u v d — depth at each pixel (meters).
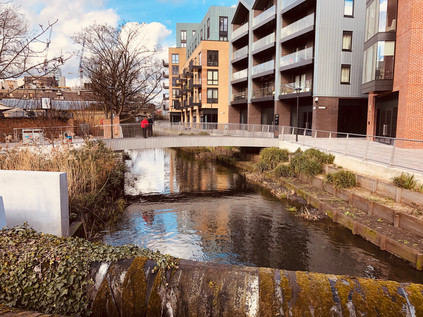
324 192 13.91
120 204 13.27
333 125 25.19
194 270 3.43
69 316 3.24
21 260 3.56
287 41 28.47
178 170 24.53
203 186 18.42
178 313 3.30
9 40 10.44
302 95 26.00
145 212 13.06
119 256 3.69
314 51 25.19
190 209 13.59
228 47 43.62
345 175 12.92
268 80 33.28
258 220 11.90
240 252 9.05
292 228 10.88
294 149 19.84
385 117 20.02
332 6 24.33
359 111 26.80
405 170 10.73
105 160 14.16
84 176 10.69
